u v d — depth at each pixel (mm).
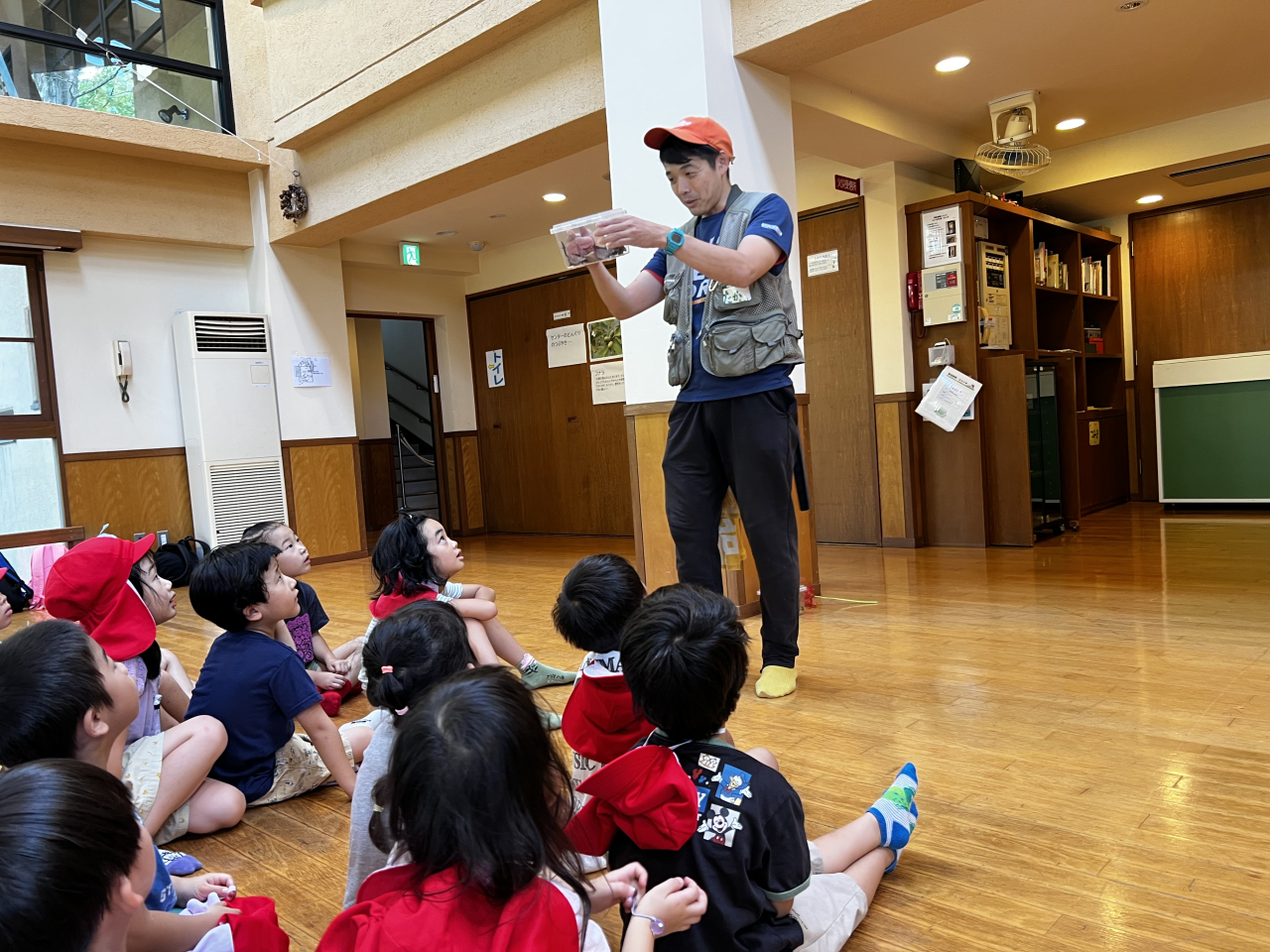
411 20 4254
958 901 1307
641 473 3553
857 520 5098
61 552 5066
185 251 5707
